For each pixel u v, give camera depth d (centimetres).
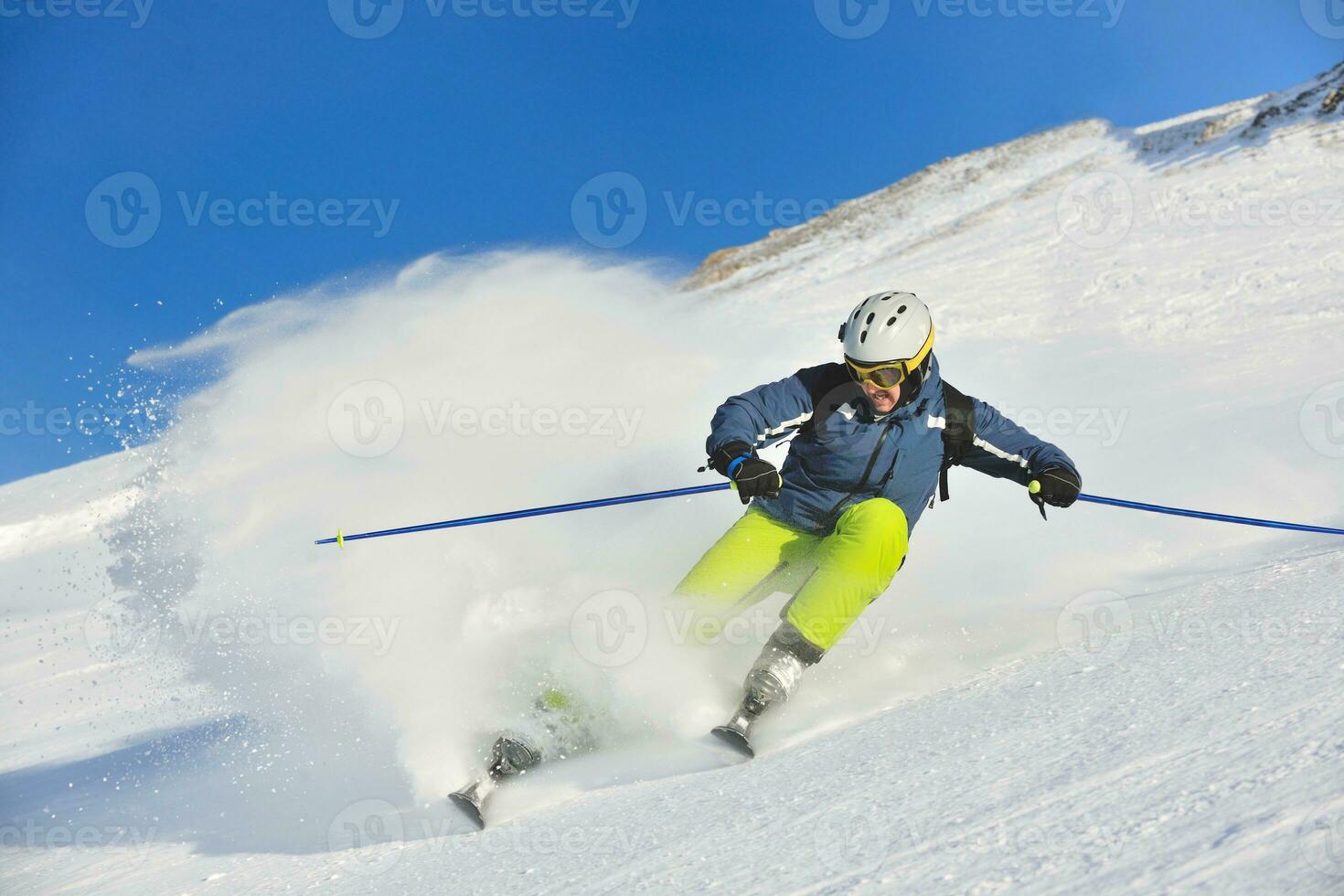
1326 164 2439
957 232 3048
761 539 340
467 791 274
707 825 209
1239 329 1430
